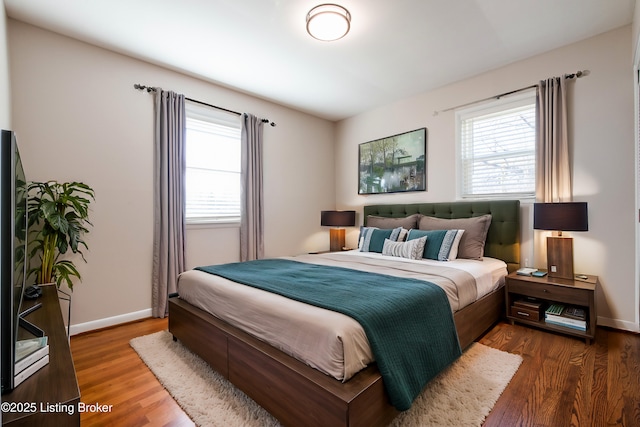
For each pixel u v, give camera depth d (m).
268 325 1.62
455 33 2.60
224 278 2.25
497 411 1.57
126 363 2.12
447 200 3.67
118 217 2.89
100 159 2.80
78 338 2.56
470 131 3.55
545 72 2.94
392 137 4.22
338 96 4.02
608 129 2.62
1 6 2.01
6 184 0.85
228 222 3.74
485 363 2.03
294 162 4.50
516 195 3.21
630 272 2.53
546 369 1.97
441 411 1.55
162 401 1.69
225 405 1.63
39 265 2.41
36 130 2.49
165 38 2.67
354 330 1.36
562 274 2.63
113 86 2.88
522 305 2.69
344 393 1.19
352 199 4.83
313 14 2.25
